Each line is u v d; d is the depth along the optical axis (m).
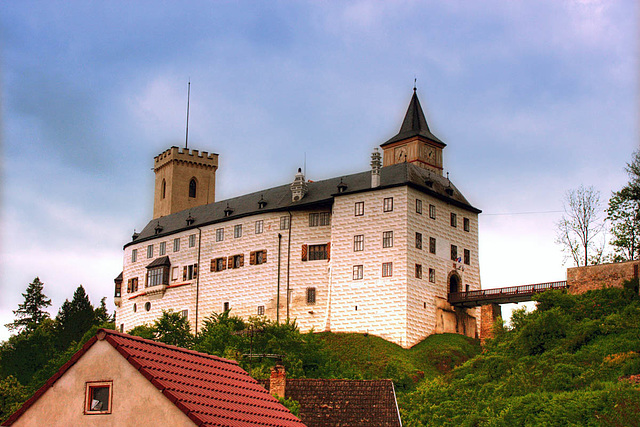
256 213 117.50
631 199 107.06
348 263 107.88
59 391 30.61
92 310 140.12
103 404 30.25
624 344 75.00
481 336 106.06
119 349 30.53
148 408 29.55
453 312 109.31
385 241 105.81
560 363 75.31
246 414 31.59
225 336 96.69
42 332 128.50
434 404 73.00
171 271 128.25
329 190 115.81
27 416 30.61
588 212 112.62
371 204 107.88
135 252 135.62
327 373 88.75
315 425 48.94
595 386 65.94
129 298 134.50
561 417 60.44
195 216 130.88
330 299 108.19
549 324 82.94
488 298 105.81
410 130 133.25
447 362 98.31
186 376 31.94
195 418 28.94
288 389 51.81
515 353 84.00
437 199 110.75
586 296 89.94
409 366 94.75
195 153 150.25
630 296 86.12
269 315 112.50
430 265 107.56
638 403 58.97
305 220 113.19
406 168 111.25
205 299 121.50
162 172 151.38
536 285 102.00
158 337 111.56
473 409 69.88
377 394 50.19
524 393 70.81
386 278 104.62
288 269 112.62
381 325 103.75
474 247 115.81
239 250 118.69
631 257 106.50
